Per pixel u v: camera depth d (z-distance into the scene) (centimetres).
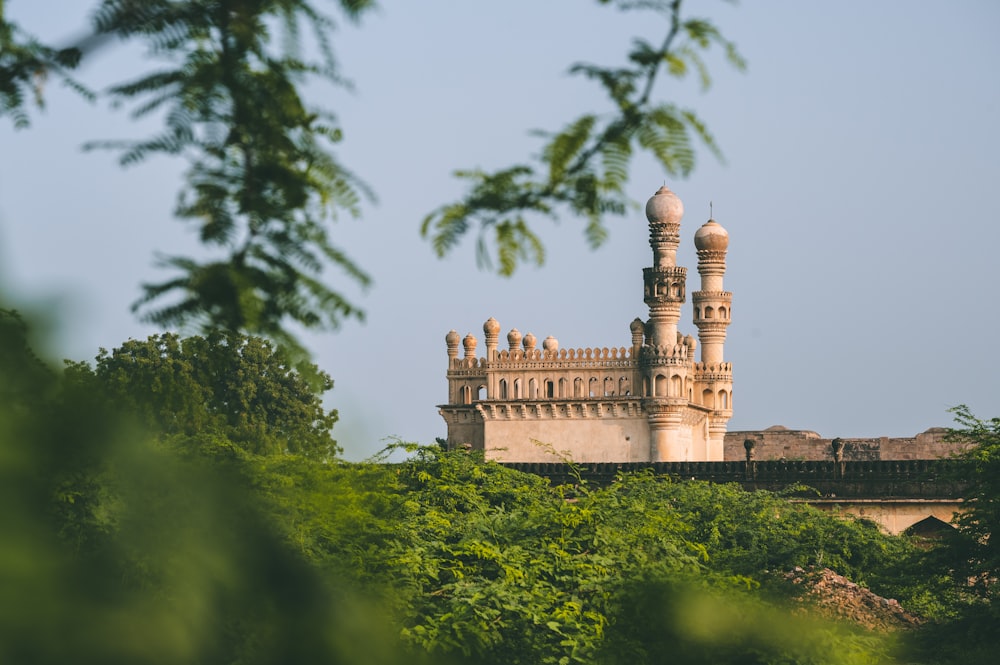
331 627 1755
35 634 1273
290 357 1452
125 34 1345
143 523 1520
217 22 1370
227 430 2981
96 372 1453
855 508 16750
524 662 6062
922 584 10819
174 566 1548
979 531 10269
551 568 6931
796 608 4056
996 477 10381
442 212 1373
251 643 1659
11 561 1271
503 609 6172
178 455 1647
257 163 1423
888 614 10256
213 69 1377
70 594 1336
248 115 1401
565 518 7481
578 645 5997
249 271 1432
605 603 6253
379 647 1970
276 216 1429
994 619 8869
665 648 3497
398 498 6869
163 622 1504
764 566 10981
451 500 8512
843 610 9869
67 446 1356
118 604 1427
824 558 12119
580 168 1348
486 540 7269
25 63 1330
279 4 1372
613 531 7650
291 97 1407
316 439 3150
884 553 12506
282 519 1784
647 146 1345
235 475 1739
